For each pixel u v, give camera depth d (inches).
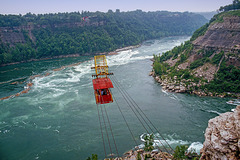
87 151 2278.5
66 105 3408.0
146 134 2516.0
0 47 7135.8
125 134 2536.9
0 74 5511.8
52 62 7017.7
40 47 7859.3
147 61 6584.6
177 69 4626.0
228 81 3683.6
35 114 3139.8
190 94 3698.3
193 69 4350.4
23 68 6176.2
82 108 3277.6
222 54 4165.8
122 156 2155.5
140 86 4227.4
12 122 2925.7
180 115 2952.8
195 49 4913.9
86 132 2630.4
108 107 3277.6
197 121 2775.6
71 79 4874.5
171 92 3846.0
